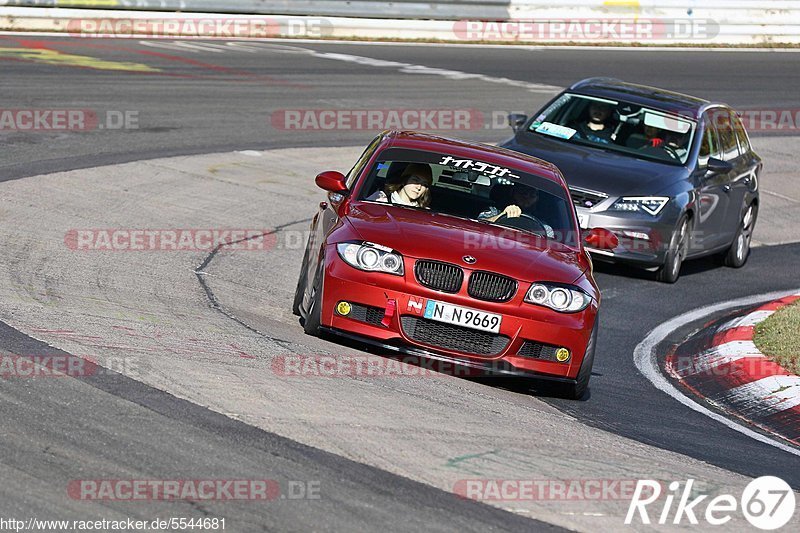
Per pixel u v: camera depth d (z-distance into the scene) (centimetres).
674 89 7919
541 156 4062
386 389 2261
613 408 2534
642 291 3928
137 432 1789
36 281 2812
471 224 2698
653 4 10056
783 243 5106
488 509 1694
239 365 2242
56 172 4228
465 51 8700
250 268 3441
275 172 4831
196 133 5272
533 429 2177
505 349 2444
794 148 6962
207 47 7606
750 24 10525
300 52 7825
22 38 7181
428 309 2434
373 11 8894
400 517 1611
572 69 8275
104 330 2381
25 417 1792
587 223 3894
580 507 1762
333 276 2486
